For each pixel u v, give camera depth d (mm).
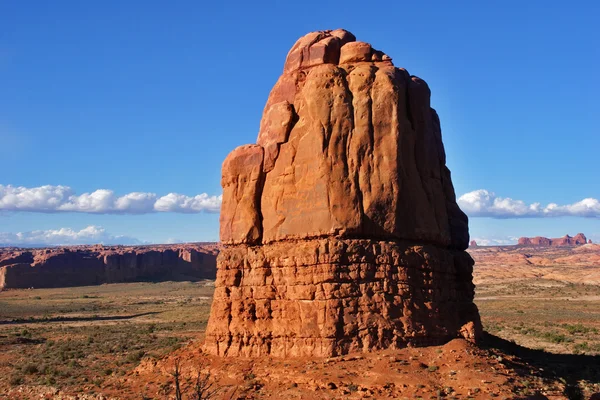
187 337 56281
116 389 28984
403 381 23516
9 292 168625
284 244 28781
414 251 28234
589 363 31562
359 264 26984
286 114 30062
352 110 28562
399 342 26625
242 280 29453
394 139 28406
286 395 23531
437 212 30828
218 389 24141
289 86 31328
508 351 31344
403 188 28641
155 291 167125
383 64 30672
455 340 27484
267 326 28266
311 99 28750
